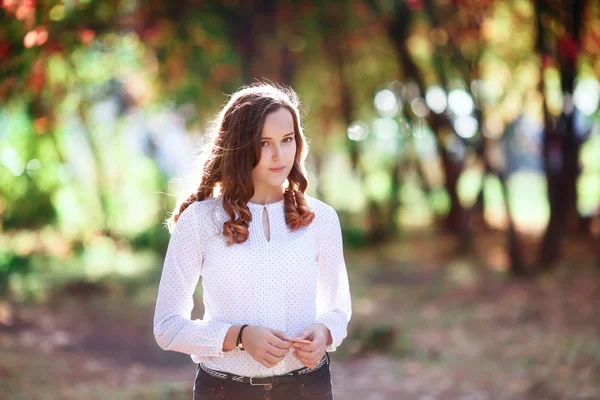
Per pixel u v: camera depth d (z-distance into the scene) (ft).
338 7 37.96
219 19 33.94
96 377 19.62
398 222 52.26
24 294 32.42
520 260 35.47
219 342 7.28
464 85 36.04
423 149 49.11
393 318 28.50
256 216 7.73
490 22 34.55
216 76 35.12
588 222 43.83
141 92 44.14
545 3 29.37
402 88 40.24
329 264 8.07
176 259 7.72
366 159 51.88
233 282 7.52
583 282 32.14
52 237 45.60
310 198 8.09
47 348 22.50
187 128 40.42
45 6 20.43
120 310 29.84
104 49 29.96
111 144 50.98
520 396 18.19
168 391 17.66
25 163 26.04
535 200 78.02
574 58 29.48
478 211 52.80
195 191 8.05
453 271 39.24
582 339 22.67
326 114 56.85
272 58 39.14
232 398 7.57
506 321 27.04
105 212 48.47
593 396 17.35
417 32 40.60
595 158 53.21
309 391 7.64
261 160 7.63
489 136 39.63
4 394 17.11
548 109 34.30
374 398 18.69
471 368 20.94
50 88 26.40
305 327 7.72
